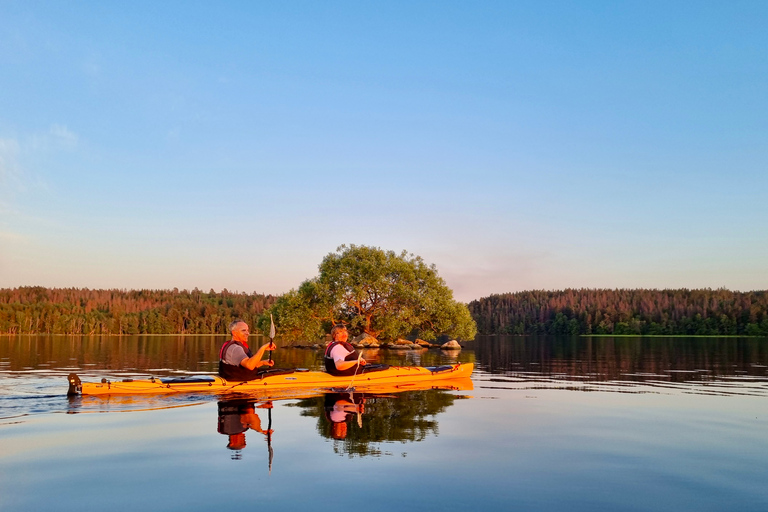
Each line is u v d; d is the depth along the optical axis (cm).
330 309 4391
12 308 11169
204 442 522
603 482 405
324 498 360
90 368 1452
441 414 696
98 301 13788
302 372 1005
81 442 525
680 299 11900
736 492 384
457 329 4394
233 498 359
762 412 740
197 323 12644
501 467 442
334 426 604
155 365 1577
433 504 351
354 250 4566
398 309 4450
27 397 824
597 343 5053
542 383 1130
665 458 479
